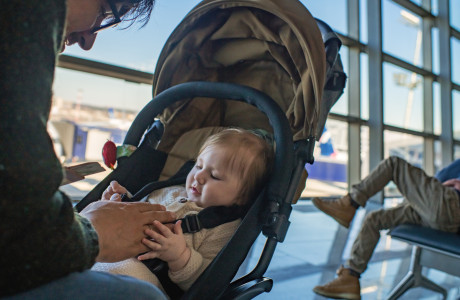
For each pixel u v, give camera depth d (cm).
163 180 112
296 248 245
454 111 673
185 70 120
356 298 167
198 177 92
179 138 123
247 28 115
